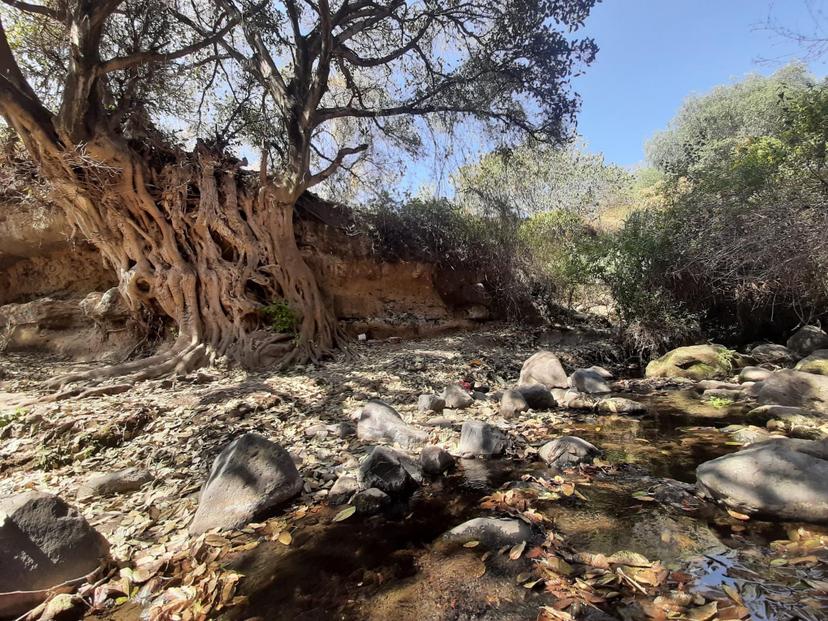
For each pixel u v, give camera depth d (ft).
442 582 8.06
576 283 41.32
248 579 8.44
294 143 30.60
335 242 38.04
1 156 25.31
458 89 32.68
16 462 14.56
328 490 12.21
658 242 33.17
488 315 44.52
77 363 28.35
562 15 29.43
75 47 20.80
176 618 7.35
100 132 23.72
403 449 15.21
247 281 29.50
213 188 29.40
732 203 29.53
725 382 24.49
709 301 33.91
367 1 31.30
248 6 28.30
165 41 28.30
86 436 15.62
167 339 29.30
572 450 13.91
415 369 27.66
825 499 9.21
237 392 20.67
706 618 6.61
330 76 39.11
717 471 10.79
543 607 7.18
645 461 13.60
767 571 7.77
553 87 32.24
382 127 37.93
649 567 8.04
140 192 26.86
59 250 33.06
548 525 9.86
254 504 10.82
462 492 11.96
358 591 7.96
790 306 29.71
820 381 18.72
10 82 21.35
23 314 31.04
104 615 7.64
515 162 39.34
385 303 40.55
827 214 23.36
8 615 7.45
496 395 23.48
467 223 43.21
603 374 27.58
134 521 10.88
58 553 8.27
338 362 29.63
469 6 32.55
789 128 29.58
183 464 14.37
